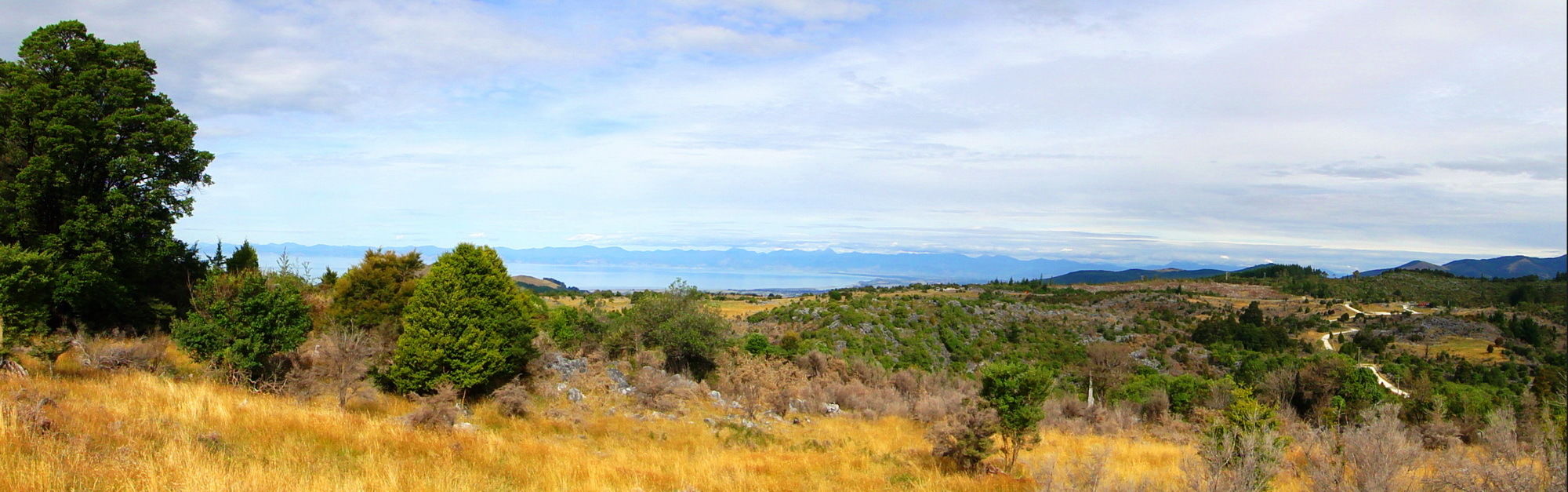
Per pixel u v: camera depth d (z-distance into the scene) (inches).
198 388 605.0
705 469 607.8
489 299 843.4
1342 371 1460.4
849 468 669.9
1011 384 676.7
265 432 499.2
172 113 1027.3
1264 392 1507.1
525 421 767.7
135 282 1019.9
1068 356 2571.4
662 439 781.9
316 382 721.6
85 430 409.7
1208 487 465.1
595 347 1302.9
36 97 887.7
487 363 814.5
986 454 660.7
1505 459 464.1
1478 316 2989.7
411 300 829.8
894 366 2066.9
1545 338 2556.6
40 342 631.2
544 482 485.4
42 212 939.3
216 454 417.4
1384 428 501.7
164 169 1007.0
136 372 669.9
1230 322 3171.8
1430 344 2773.1
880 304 3004.4
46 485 303.0
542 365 964.6
